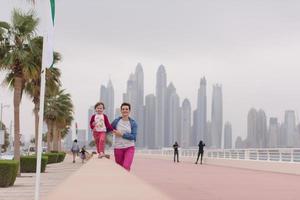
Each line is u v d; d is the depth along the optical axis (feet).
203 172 88.58
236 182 62.75
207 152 150.00
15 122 98.22
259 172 89.76
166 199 8.89
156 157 228.43
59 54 123.85
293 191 49.70
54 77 125.39
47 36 28.58
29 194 64.39
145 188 10.53
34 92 121.08
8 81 98.99
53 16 28.66
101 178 13.05
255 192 48.52
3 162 76.13
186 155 176.14
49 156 186.09
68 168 148.97
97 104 37.37
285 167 88.38
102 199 8.75
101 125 36.99
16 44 96.58
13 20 96.32
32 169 119.65
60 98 214.69
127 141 34.22
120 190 10.09
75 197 8.86
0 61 95.35
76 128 228.22
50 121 214.48
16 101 98.07
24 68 96.27
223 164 127.85
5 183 76.33
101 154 36.70
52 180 93.45
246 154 113.09
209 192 48.11
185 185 57.31
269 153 98.63
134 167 111.75
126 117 34.19
